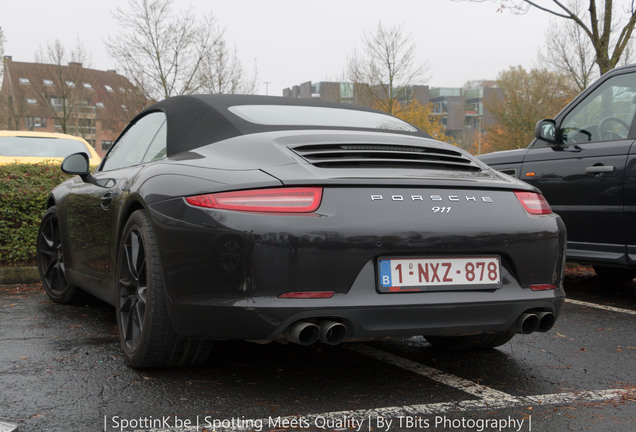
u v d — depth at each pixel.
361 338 2.61
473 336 3.46
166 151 3.38
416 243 2.63
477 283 2.77
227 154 2.97
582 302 5.18
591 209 5.14
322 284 2.53
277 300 2.51
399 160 2.90
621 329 4.20
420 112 33.34
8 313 4.49
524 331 2.92
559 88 39.22
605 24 9.31
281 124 3.29
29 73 38.38
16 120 42.62
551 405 2.72
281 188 2.58
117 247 3.44
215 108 3.40
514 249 2.83
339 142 2.97
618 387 2.99
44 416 2.50
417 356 3.49
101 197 3.80
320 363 3.29
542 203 3.05
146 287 2.92
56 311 4.57
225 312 2.56
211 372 3.09
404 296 2.63
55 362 3.23
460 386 2.97
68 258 4.51
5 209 5.89
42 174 6.07
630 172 4.86
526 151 5.77
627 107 5.06
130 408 2.60
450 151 3.22
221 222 2.58
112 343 3.63
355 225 2.57
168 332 2.89
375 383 2.99
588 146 5.23
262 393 2.81
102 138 63.41
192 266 2.66
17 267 5.85
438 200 2.73
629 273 6.21
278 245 2.50
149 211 2.92
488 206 2.83
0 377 2.98
